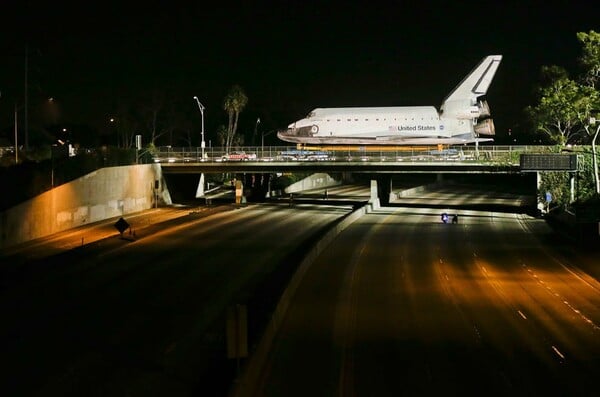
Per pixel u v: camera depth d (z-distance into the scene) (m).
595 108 70.31
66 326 26.66
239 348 17.78
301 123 101.19
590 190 70.81
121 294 32.59
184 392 19.36
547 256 44.81
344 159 76.44
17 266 41.16
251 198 93.75
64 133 132.88
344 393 18.38
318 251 45.12
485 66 98.56
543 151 76.06
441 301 30.64
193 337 25.00
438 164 74.75
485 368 20.73
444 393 18.44
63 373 21.08
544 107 75.38
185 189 91.38
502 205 88.44
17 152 63.91
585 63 68.56
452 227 62.38
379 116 100.44
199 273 38.28
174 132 140.75
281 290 29.75
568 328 25.84
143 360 22.31
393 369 20.55
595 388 18.92
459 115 99.44
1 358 22.59
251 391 18.34
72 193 58.91
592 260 43.00
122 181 69.62
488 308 29.28
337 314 27.94
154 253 45.50
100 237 53.56
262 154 82.44
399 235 56.16
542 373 20.27
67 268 39.62
